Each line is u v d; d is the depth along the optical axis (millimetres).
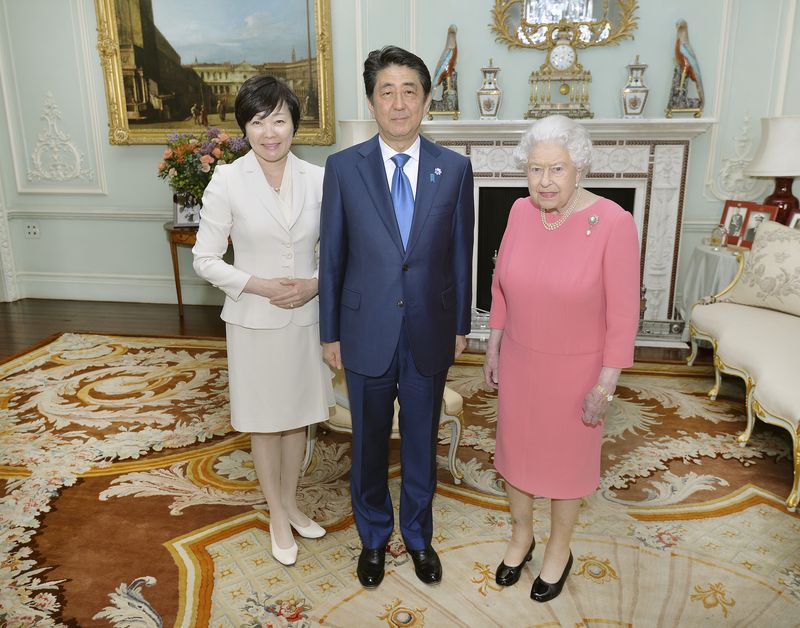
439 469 3240
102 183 6195
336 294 2209
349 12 5387
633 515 2816
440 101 5242
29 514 2838
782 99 4980
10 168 6293
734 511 2846
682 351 4973
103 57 5785
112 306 6270
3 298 6434
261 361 2309
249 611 2256
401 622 2197
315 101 5605
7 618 2209
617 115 5199
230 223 2256
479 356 4879
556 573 2287
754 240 4117
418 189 2074
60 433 3625
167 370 4590
